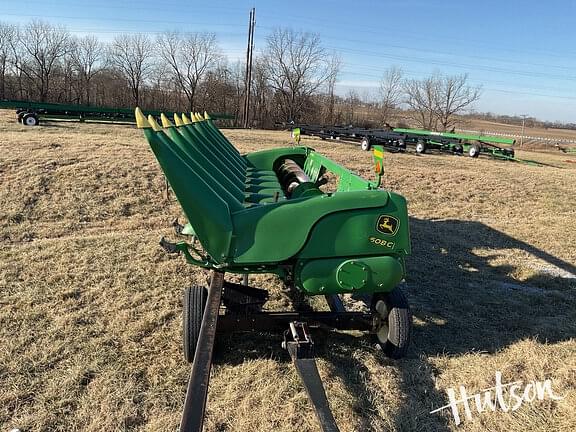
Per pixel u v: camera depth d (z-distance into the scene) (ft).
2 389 11.66
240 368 12.87
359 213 11.78
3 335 14.10
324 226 11.66
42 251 21.11
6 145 39.55
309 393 8.94
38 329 14.53
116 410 11.12
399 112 189.57
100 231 25.54
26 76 161.38
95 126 69.77
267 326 12.81
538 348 14.79
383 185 41.11
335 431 7.79
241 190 15.80
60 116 72.33
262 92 154.92
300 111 153.69
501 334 15.92
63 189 30.60
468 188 41.98
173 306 16.49
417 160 60.23
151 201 30.63
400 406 11.68
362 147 69.67
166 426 10.66
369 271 11.86
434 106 163.84
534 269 23.08
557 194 43.11
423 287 20.10
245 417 10.98
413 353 14.28
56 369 12.59
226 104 159.53
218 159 16.78
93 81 165.58
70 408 11.21
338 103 171.73
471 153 72.54
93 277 18.54
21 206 27.53
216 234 11.25
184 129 15.89
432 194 39.47
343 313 13.47
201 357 8.62
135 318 15.51
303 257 11.73
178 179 10.78
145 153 40.75
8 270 18.83
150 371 12.65
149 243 22.82
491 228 30.96
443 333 15.83
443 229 29.99
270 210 11.50
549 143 131.44
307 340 10.93
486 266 23.45
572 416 11.39
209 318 10.09
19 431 10.32
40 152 37.58
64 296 16.85
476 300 18.97
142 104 162.91
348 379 12.66
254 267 12.11
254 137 73.46
